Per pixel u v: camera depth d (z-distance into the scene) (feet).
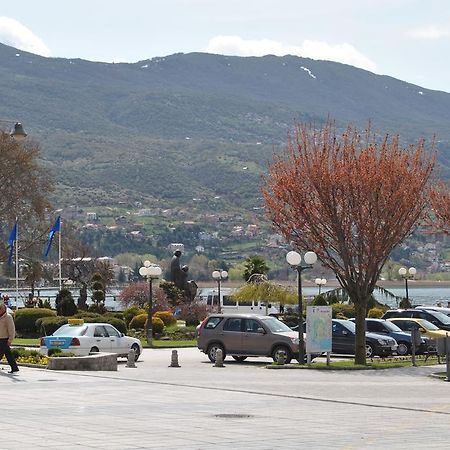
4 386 105.81
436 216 281.13
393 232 159.43
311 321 151.12
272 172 169.78
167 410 84.64
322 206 159.63
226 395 100.01
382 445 66.03
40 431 69.77
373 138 196.75
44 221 387.34
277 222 164.66
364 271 164.45
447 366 127.95
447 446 65.98
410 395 105.60
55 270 405.39
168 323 258.78
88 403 89.45
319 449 63.36
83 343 154.20
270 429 73.10
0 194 372.79
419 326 195.83
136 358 165.68
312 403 93.86
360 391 109.60
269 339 157.48
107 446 62.95
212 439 67.05
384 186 157.79
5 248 376.07
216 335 161.27
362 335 159.63
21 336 236.02
